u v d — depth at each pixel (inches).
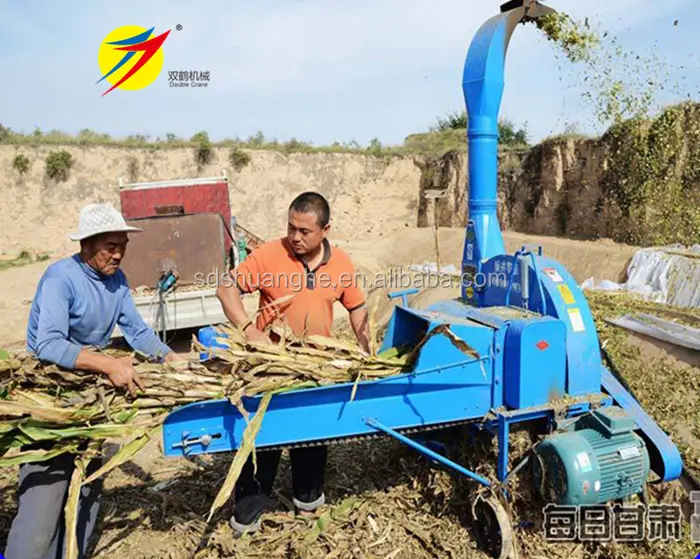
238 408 114.8
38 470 117.8
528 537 135.6
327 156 1074.7
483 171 183.6
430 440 163.5
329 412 126.5
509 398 136.5
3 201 939.3
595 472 122.4
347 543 143.3
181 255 327.9
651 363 235.5
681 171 552.4
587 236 658.2
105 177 983.6
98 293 124.9
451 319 138.9
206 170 1032.8
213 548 143.1
